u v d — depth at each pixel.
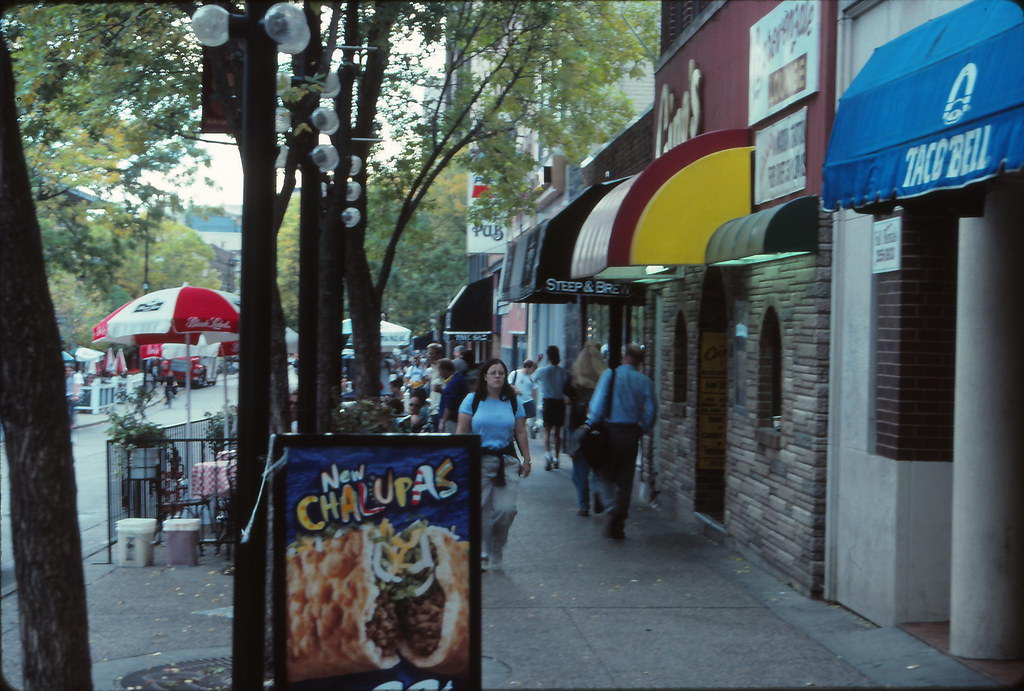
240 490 5.42
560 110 21.73
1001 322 7.15
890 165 7.04
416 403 17.03
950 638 7.54
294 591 5.44
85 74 14.41
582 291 17.48
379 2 14.73
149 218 45.59
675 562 11.29
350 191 13.07
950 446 8.29
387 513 5.53
